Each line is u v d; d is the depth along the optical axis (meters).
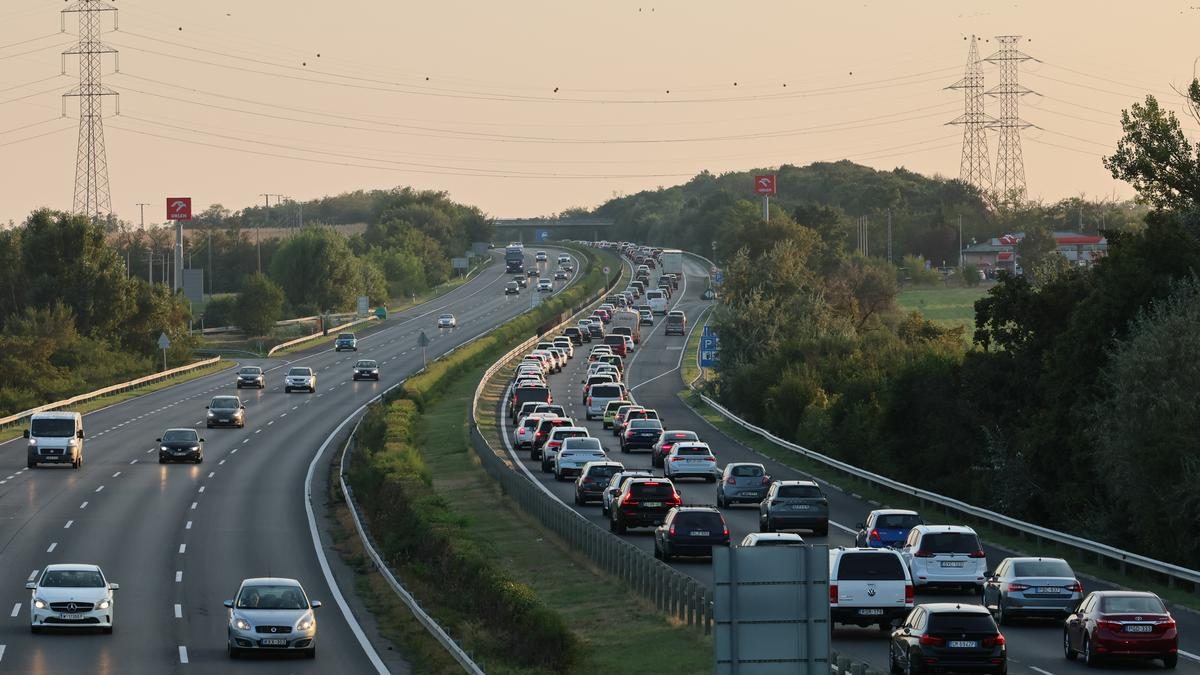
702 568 79.94
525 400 173.62
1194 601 69.56
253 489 122.44
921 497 104.75
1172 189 113.38
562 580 80.56
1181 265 97.50
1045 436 100.44
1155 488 82.06
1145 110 113.12
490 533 97.88
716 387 194.00
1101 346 97.19
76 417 136.75
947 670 48.59
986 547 88.62
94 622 68.19
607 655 60.75
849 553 61.03
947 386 116.88
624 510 93.94
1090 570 79.56
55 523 103.75
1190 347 83.75
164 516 108.06
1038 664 53.94
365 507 112.38
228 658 62.91
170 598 78.94
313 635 63.44
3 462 138.38
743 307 195.62
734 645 34.16
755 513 104.56
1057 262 164.62
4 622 71.25
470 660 56.31
